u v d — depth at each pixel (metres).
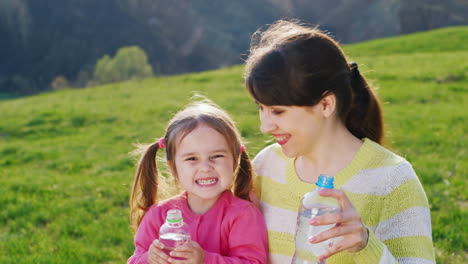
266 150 2.50
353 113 2.18
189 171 2.37
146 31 110.81
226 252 2.37
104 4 112.38
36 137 13.01
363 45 29.45
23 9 104.56
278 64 1.90
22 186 8.13
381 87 15.90
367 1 110.06
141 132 12.44
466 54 21.61
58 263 5.25
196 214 2.44
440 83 16.28
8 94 81.25
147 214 2.53
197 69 110.00
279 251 2.24
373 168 2.04
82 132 13.19
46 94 23.95
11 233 6.31
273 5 114.50
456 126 10.72
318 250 1.86
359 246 1.72
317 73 1.89
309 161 2.17
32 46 103.88
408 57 22.16
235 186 2.49
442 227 5.53
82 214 6.80
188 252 2.07
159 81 23.23
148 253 2.16
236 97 15.52
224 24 116.25
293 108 1.93
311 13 106.69
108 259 5.43
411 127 10.75
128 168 9.33
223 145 2.38
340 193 1.69
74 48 103.81
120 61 54.03
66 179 8.59
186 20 114.31
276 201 2.29
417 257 1.86
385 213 1.99
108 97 19.02
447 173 7.45
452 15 101.94
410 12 99.19
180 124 2.42
